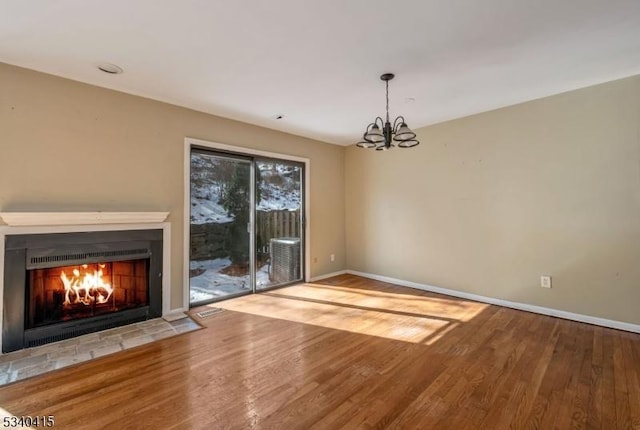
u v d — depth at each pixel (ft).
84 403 6.24
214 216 13.11
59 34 7.11
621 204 9.84
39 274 9.05
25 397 6.43
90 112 9.79
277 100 11.32
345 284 15.97
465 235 13.46
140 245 10.70
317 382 6.98
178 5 6.09
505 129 12.21
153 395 6.51
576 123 10.60
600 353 8.29
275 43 7.57
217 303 12.82
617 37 7.39
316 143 17.04
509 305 12.22
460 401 6.29
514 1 6.07
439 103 11.81
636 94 9.52
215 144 12.82
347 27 6.93
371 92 10.66
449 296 13.80
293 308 12.19
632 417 5.78
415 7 6.24
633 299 9.68
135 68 8.84
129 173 10.55
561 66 8.90
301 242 16.55
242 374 7.33
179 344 8.96
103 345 8.86
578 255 10.66
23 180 8.69
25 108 8.73
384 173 16.61
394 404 6.19
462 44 7.66
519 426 5.56
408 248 15.57
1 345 8.30
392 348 8.66
